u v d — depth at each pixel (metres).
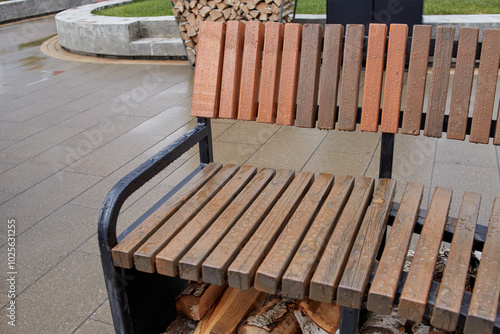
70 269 2.18
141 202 2.70
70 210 2.69
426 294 1.05
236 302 1.63
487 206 2.44
